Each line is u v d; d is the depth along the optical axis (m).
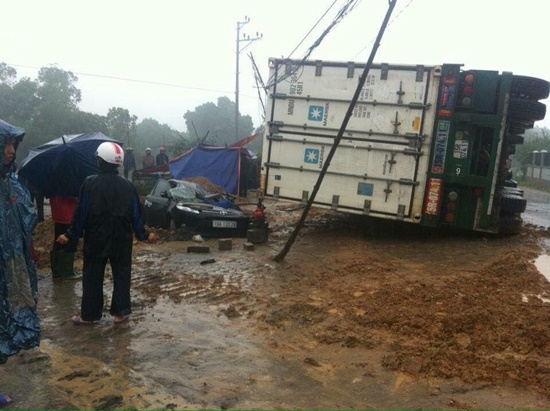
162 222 11.27
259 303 5.99
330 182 9.91
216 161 19.44
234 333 5.09
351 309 5.63
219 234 10.46
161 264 8.05
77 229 5.21
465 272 7.25
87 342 4.86
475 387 3.96
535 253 8.48
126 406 3.68
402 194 9.45
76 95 45.16
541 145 41.09
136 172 18.78
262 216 9.87
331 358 4.51
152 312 5.72
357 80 9.55
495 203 9.23
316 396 3.86
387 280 6.79
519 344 4.65
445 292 6.04
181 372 4.23
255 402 3.76
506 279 6.77
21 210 3.64
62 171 7.06
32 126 38.62
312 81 9.84
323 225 11.86
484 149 9.14
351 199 9.80
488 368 4.21
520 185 35.53
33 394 3.83
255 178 21.67
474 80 8.91
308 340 4.91
